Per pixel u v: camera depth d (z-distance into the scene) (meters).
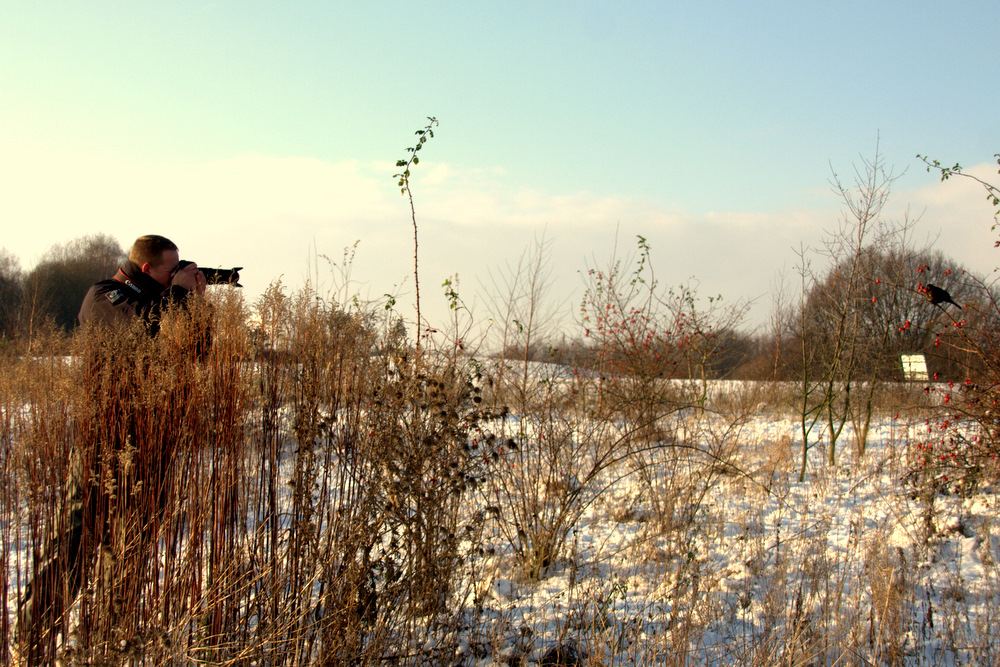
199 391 2.91
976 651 3.57
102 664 2.56
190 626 2.82
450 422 3.34
